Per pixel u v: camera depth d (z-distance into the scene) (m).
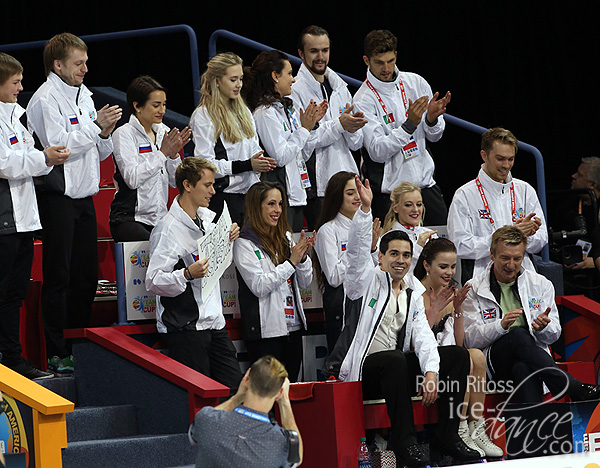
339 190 19.27
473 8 29.06
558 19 28.72
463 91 29.14
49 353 18.53
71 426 16.86
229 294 19.55
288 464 12.99
